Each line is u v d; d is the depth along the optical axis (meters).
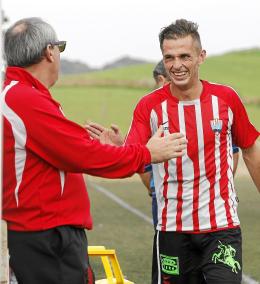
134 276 12.69
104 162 6.56
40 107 6.45
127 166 6.64
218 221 8.34
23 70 6.64
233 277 8.23
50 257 6.61
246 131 8.58
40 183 6.56
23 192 6.55
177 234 8.49
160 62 10.29
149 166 9.13
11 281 6.68
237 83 91.06
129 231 17.55
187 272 8.58
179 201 8.41
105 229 17.84
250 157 8.70
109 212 20.95
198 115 8.39
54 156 6.52
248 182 29.52
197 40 8.29
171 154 6.75
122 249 15.23
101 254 9.63
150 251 15.02
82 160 6.50
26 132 6.45
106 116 62.16
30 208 6.57
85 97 74.12
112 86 85.44
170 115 8.46
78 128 6.55
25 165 6.52
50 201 6.59
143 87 85.25
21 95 6.46
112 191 26.91
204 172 8.34
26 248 6.60
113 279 10.01
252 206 22.14
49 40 6.73
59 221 6.63
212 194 8.35
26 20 6.79
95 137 8.17
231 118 8.47
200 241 8.41
